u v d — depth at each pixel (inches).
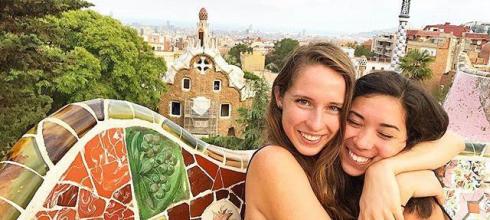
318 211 60.1
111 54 696.4
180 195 67.7
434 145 71.0
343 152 67.2
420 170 68.7
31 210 51.2
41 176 52.4
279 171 59.5
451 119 196.2
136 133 62.6
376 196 63.3
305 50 60.4
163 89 818.2
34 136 54.4
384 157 66.5
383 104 63.2
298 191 59.4
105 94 694.5
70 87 636.7
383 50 2709.2
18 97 325.4
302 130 60.9
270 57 1877.5
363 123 64.7
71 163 55.0
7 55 299.1
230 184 73.7
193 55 934.4
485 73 191.3
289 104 61.0
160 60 808.3
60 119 56.4
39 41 327.0
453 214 91.4
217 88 958.4
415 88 65.4
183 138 68.6
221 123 975.6
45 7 317.4
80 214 56.3
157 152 64.8
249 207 62.9
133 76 734.5
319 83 58.3
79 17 703.1
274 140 64.5
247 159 77.4
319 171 64.2
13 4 301.4
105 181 58.9
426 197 68.7
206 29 968.9
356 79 62.8
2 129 318.7
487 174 93.2
